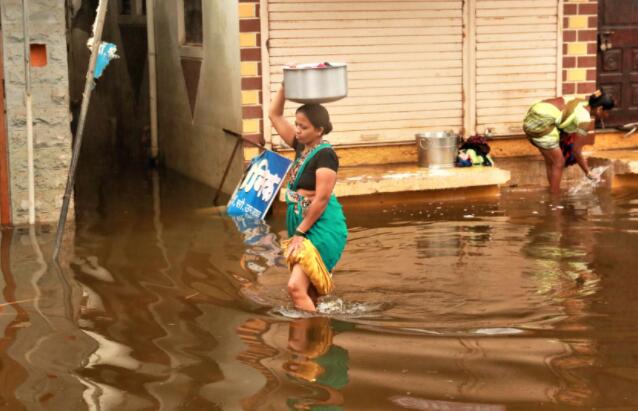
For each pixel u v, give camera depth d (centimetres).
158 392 518
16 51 999
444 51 1267
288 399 504
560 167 1173
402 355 575
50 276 791
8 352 589
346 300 709
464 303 697
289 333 623
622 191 1182
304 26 1203
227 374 544
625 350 581
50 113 1024
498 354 575
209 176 1324
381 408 489
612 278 765
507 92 1296
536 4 1288
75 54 1819
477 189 1184
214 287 750
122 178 1405
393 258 852
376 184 1137
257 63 1186
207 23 1296
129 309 688
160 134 1559
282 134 715
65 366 562
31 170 1016
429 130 1273
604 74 1445
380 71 1245
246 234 971
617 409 486
